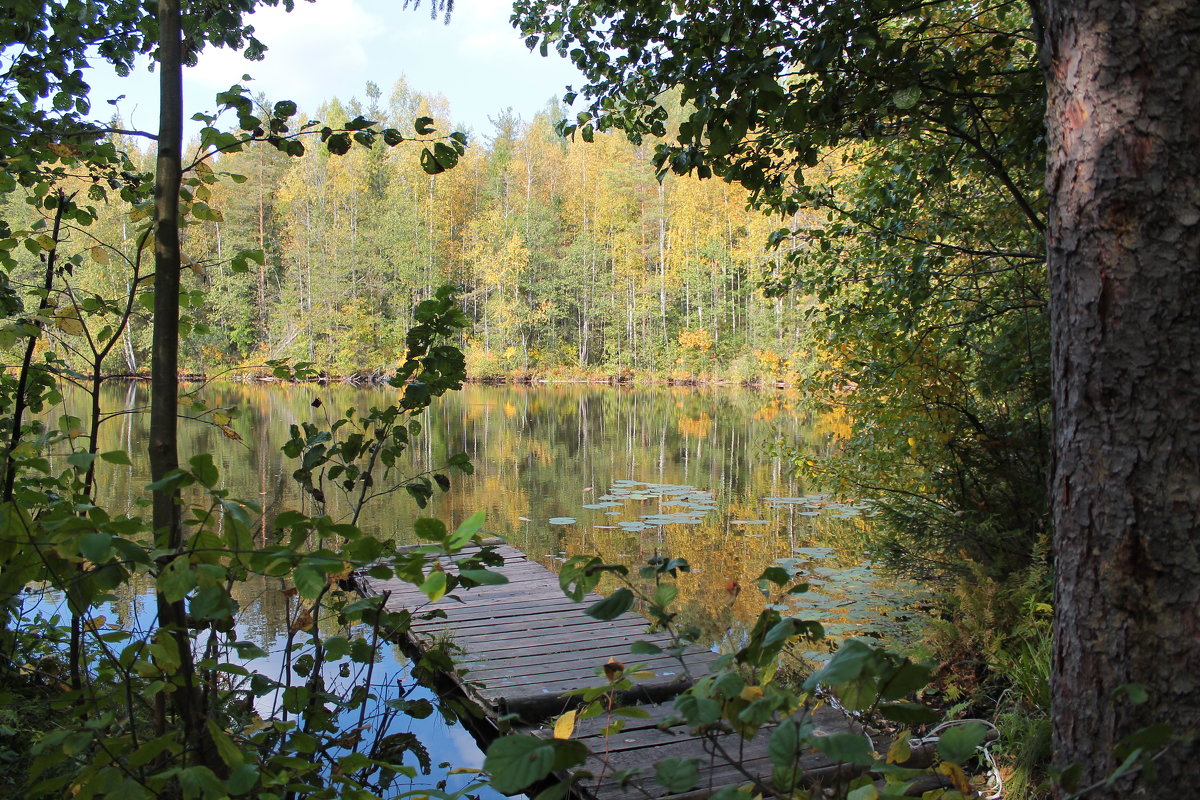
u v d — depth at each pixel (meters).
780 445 5.54
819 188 4.39
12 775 1.78
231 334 31.30
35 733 1.91
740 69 2.60
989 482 4.43
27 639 2.41
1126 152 1.61
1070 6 1.69
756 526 7.20
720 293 33.44
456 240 37.75
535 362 36.59
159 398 1.70
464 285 37.06
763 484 9.55
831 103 2.97
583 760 0.97
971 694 3.27
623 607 1.13
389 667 3.87
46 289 2.35
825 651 3.89
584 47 3.57
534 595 5.01
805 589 1.25
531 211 37.59
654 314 35.00
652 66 3.43
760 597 4.88
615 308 36.47
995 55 3.47
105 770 1.21
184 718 1.50
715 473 10.45
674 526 7.22
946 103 3.14
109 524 1.26
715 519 7.52
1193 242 1.57
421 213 34.62
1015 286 4.34
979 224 4.33
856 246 4.74
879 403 4.74
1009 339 4.31
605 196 37.03
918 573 4.50
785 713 1.09
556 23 3.61
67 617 3.47
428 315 2.31
